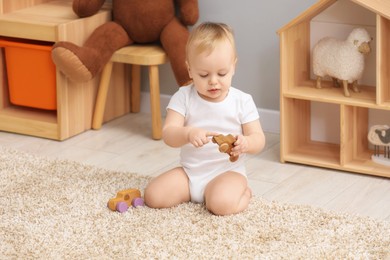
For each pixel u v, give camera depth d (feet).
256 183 7.46
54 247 5.91
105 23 8.95
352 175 7.66
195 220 6.40
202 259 5.70
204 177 6.77
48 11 9.14
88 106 9.09
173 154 8.34
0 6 8.87
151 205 6.66
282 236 6.07
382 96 7.44
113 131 9.13
